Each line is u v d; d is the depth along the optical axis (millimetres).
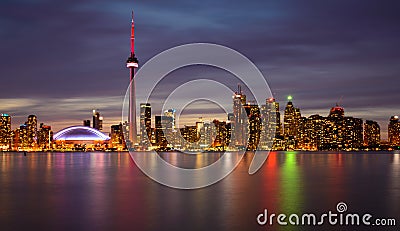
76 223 49719
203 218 52125
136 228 47062
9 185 94000
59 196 73938
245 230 45562
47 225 48906
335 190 81438
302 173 130125
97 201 67125
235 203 63719
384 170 148625
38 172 139500
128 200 67812
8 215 55094
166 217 52844
